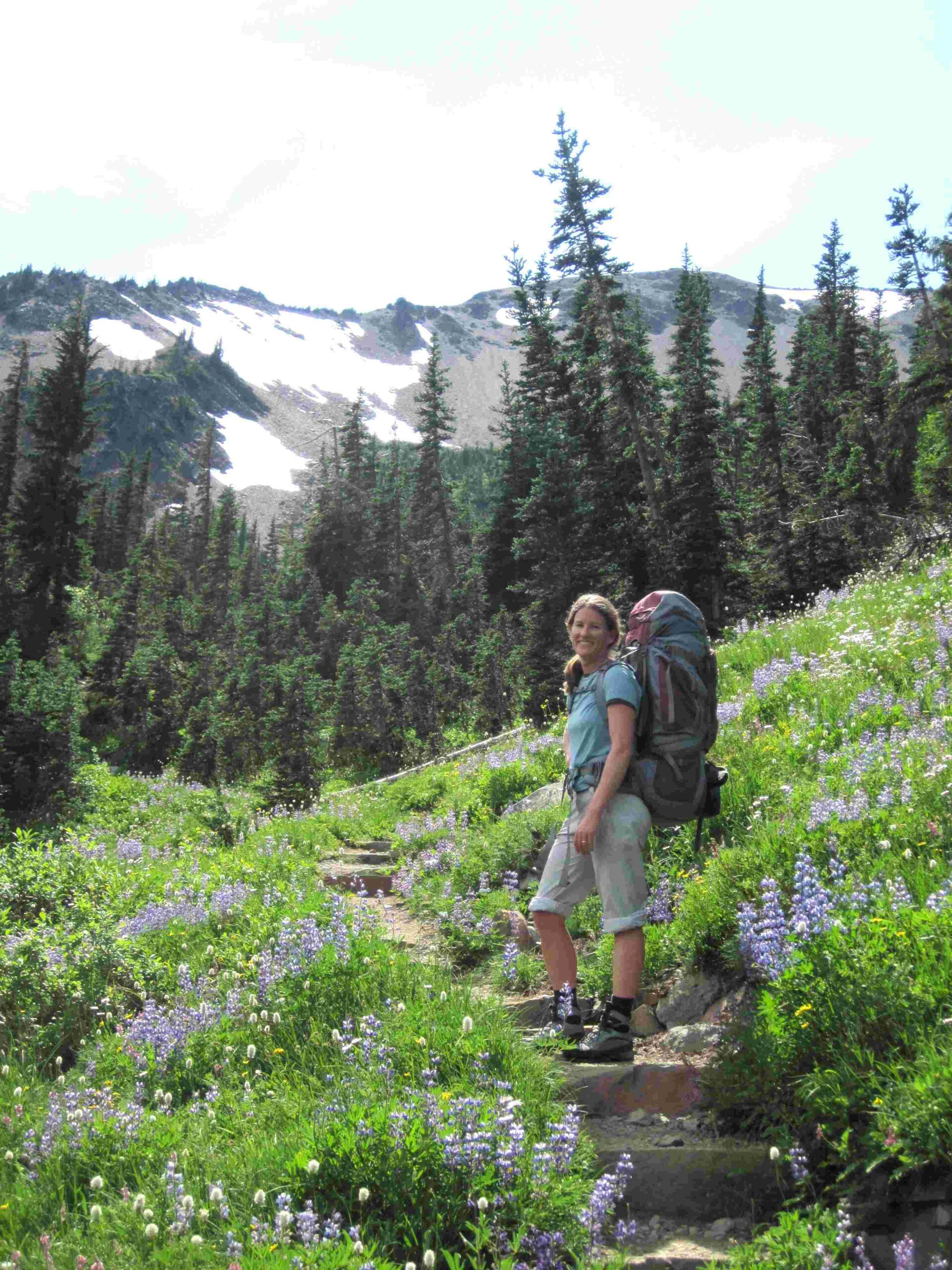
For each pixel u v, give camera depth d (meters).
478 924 7.00
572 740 5.13
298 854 11.55
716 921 5.46
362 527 92.56
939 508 29.73
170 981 6.34
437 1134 3.66
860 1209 3.35
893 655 9.72
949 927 4.17
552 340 51.78
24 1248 3.40
